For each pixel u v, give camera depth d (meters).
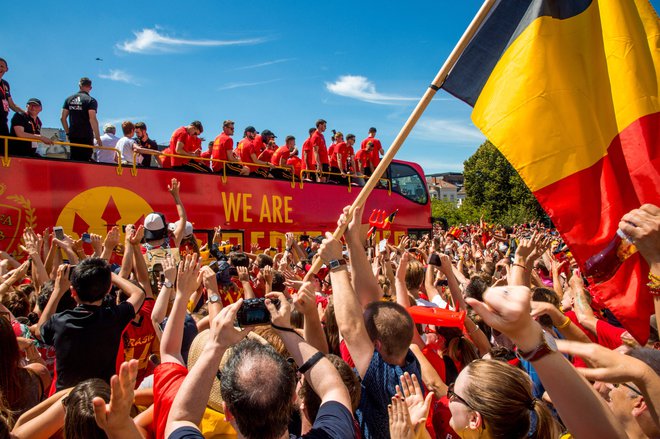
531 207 65.88
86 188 10.02
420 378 2.94
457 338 4.17
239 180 12.88
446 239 14.45
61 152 10.32
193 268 2.96
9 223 8.98
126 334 4.32
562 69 3.69
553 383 1.89
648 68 3.51
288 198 14.02
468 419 2.26
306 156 15.62
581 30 3.72
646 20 3.60
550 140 3.62
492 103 3.84
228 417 2.07
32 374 3.51
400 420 2.23
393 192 17.59
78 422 2.41
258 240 13.12
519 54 3.78
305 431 2.77
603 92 3.59
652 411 2.08
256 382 1.98
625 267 3.01
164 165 12.28
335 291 2.89
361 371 2.79
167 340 2.84
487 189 70.06
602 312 5.38
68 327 3.54
